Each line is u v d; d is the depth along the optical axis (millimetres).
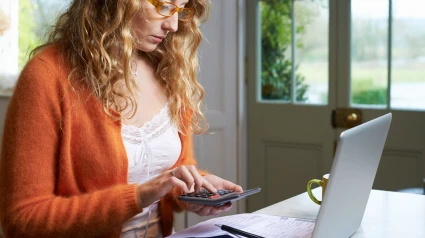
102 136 1452
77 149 1438
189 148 1722
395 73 3137
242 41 3510
